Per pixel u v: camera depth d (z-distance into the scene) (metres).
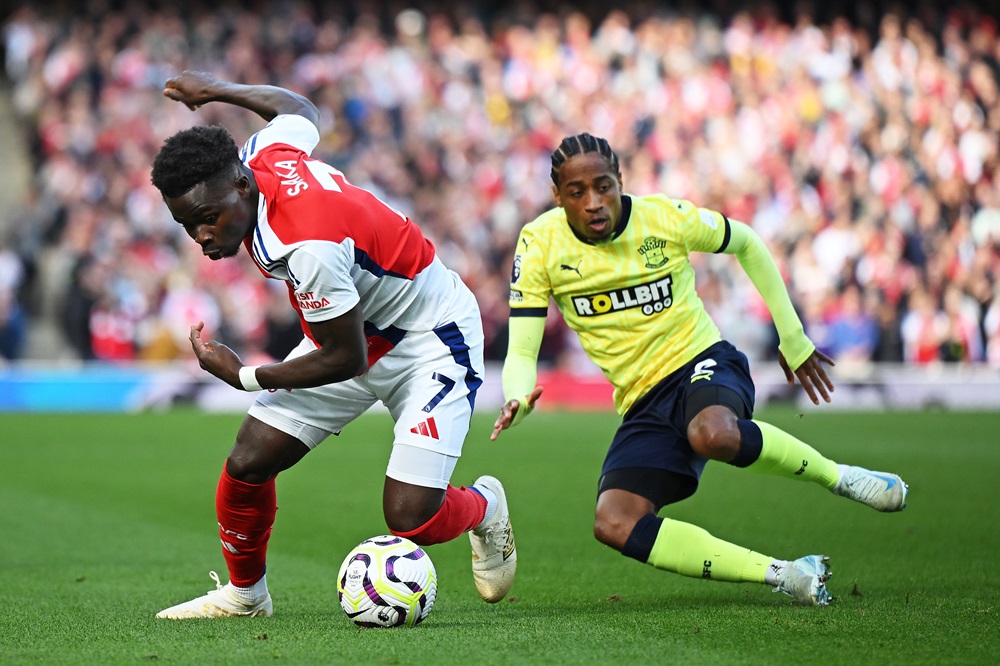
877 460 33.06
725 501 25.80
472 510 14.06
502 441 40.12
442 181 59.94
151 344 51.16
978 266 64.12
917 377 56.31
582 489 28.20
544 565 18.28
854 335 57.16
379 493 27.70
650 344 15.02
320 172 12.80
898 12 74.56
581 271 14.93
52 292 53.56
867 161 67.62
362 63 62.50
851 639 12.12
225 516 13.69
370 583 12.85
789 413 51.69
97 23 63.41
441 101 63.19
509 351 15.09
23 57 59.50
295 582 17.06
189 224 12.25
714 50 69.69
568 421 48.28
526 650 11.62
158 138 56.56
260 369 12.70
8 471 31.81
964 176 69.44
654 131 65.50
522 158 62.09
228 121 58.19
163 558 19.59
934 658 11.30
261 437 13.59
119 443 38.53
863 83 70.75
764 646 11.81
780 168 65.50
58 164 55.03
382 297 13.35
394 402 13.87
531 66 66.19
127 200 54.00
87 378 50.72
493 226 58.78
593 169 14.21
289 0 65.44
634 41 68.75
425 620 13.52
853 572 17.06
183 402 51.41
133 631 12.89
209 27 62.09
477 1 72.00
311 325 12.62
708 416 13.91
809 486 28.23
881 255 60.84
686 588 16.00
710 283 56.56
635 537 14.02
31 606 14.96
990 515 23.34
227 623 13.47
